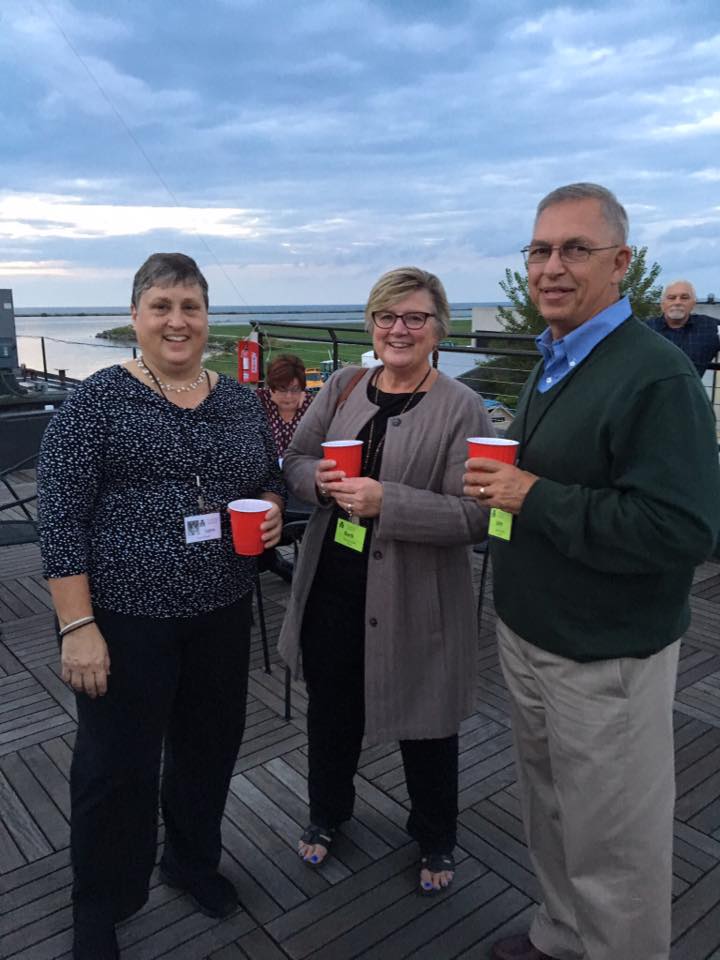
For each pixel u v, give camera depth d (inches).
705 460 41.0
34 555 169.8
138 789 55.7
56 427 50.9
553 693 48.9
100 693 51.9
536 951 57.3
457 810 67.6
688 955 59.3
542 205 46.8
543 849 56.2
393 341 57.6
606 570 42.7
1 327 351.6
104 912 57.9
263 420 61.7
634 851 47.7
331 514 63.1
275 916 63.6
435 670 61.0
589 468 44.2
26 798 80.2
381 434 60.9
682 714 99.8
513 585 50.3
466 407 58.6
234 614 58.4
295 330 260.2
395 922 63.0
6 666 113.2
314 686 66.4
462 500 57.2
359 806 79.7
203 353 55.6
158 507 52.4
